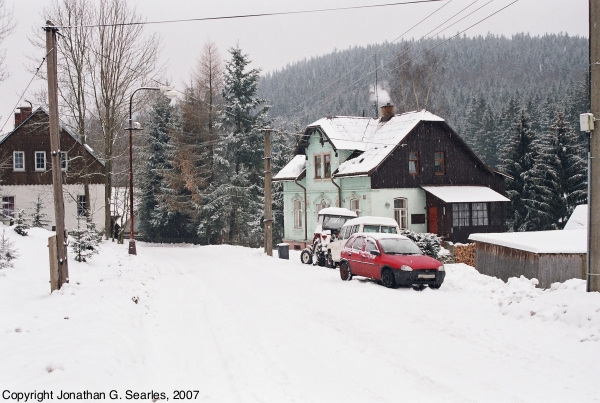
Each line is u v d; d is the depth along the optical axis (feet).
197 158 188.96
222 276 79.82
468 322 40.65
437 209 128.47
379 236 66.69
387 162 128.26
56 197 54.13
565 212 146.72
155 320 45.24
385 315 45.27
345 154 140.26
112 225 175.52
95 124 174.09
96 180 174.19
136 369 30.25
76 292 51.37
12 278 58.03
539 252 63.10
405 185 130.31
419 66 189.16
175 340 38.11
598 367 29.22
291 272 82.07
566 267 63.31
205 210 187.21
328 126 142.92
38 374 26.58
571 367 29.55
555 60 605.31
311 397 26.21
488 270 72.95
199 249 154.61
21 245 84.58
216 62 194.39
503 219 132.57
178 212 196.13
